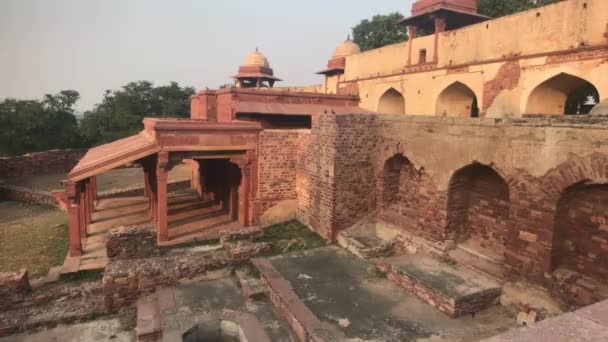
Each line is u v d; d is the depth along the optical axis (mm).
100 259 10055
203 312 7539
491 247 8867
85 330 7508
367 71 23156
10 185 19625
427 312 7332
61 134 33000
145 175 16562
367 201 11398
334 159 10773
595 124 6211
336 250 10461
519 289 7285
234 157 12305
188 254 9820
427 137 9523
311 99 16719
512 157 7445
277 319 7477
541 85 14117
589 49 12453
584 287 6457
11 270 9734
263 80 31953
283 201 13125
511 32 15023
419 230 9930
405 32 36781
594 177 6137
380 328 6773
